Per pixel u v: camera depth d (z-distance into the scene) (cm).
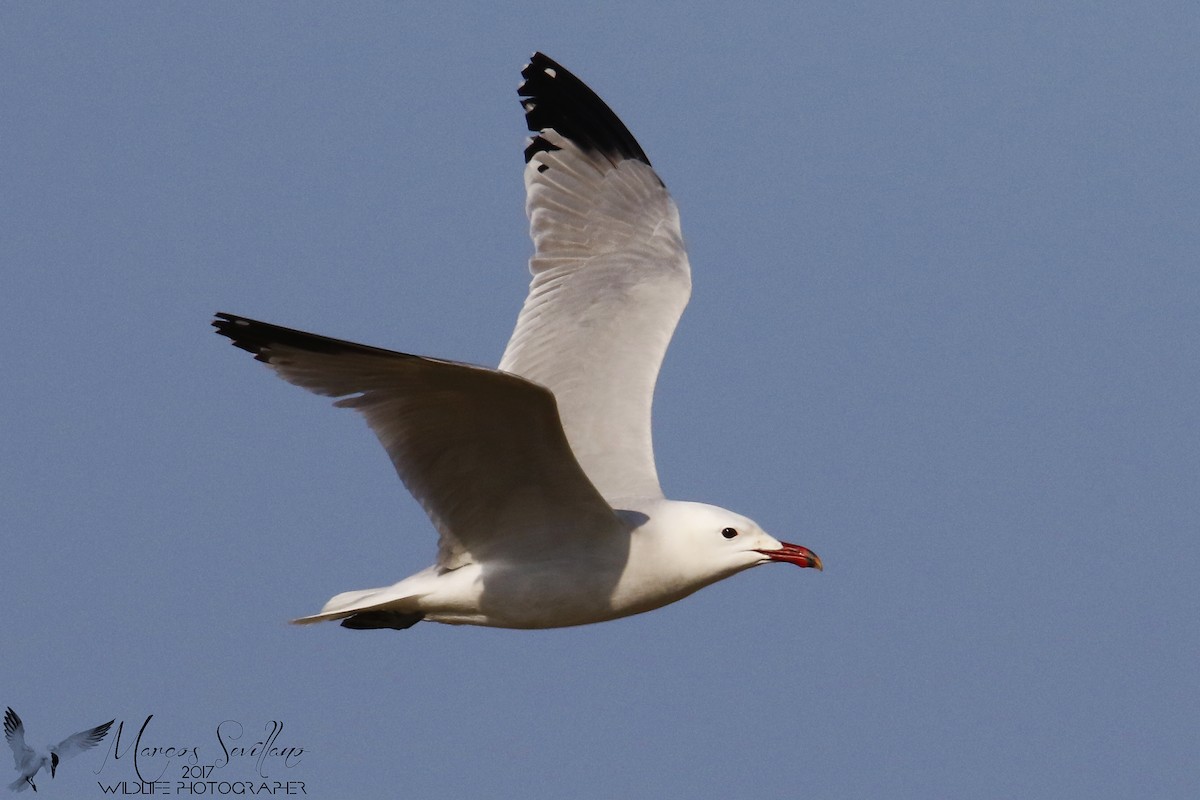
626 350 1473
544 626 1264
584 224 1631
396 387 1109
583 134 1675
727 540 1264
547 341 1502
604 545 1245
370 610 1269
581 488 1199
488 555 1247
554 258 1612
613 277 1570
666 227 1634
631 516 1264
